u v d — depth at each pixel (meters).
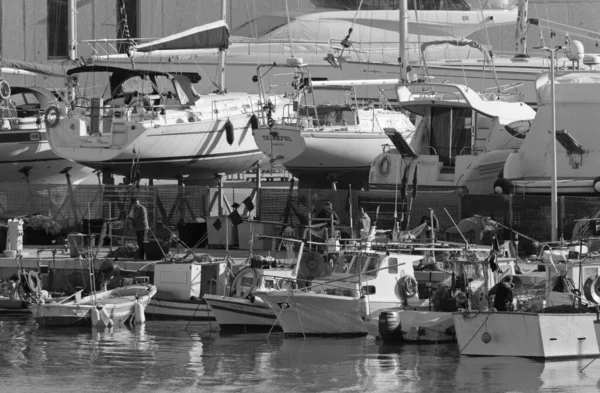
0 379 64.94
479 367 67.19
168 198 103.94
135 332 79.94
